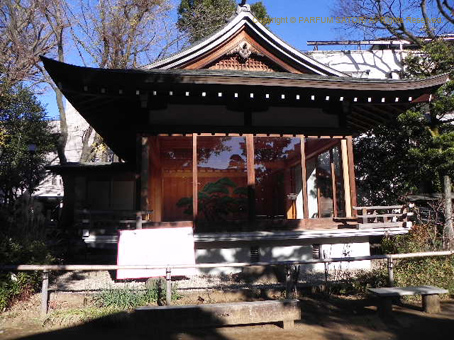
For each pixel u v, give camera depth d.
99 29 18.38
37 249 6.51
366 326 4.62
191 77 7.01
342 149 8.66
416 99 8.14
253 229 7.96
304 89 7.52
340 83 7.50
